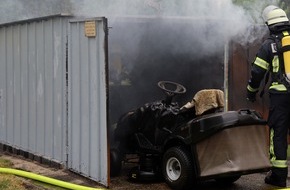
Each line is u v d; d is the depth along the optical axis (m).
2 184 5.35
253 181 5.82
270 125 5.39
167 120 5.67
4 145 7.75
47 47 6.45
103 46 5.27
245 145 5.15
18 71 7.29
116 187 5.47
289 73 5.22
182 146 5.29
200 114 5.35
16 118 7.39
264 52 5.34
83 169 5.79
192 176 5.16
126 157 6.70
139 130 5.94
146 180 5.66
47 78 6.48
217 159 5.06
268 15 5.45
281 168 5.32
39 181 5.60
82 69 5.73
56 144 6.31
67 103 6.05
